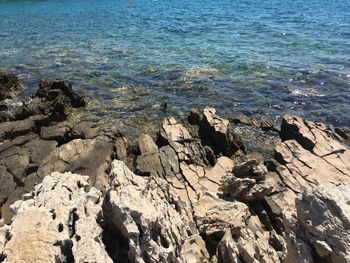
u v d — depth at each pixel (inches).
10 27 2359.7
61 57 1722.4
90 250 447.2
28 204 526.0
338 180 802.2
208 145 965.2
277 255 533.3
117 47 1872.5
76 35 2128.4
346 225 414.9
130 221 466.9
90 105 1235.2
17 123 1027.9
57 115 1125.7
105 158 875.4
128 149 944.3
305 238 445.7
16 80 1386.6
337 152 879.7
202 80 1425.9
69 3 3304.6
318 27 2208.4
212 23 2385.6
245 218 668.1
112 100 1273.4
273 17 2539.4
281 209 719.7
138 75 1482.5
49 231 451.5
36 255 418.3
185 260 526.0
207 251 597.6
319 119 1147.9
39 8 3065.9
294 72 1487.5
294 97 1282.0
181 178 837.2
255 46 1850.4
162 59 1670.8
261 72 1494.8
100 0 3440.0
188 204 747.4
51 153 887.1
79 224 490.9
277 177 820.0
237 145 961.5
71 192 574.9
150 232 471.2
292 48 1803.6
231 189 745.0
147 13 2797.7
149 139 944.3
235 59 1651.1
